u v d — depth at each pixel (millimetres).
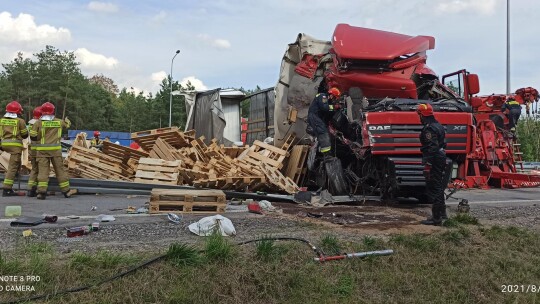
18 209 7090
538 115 29016
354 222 7301
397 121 8875
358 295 4727
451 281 5152
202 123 17891
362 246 5691
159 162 10430
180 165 10516
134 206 8219
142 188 9898
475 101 14719
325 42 12523
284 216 7520
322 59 11820
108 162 11250
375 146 8836
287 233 6184
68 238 5570
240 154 12922
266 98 17047
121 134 42812
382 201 9656
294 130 12531
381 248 5707
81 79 69938
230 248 5008
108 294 4133
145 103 71250
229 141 17312
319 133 9773
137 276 4391
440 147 7277
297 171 11914
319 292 4652
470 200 10492
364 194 9930
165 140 12297
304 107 12266
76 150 11000
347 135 10141
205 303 4258
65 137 22094
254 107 18297
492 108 15430
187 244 5230
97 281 4262
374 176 9602
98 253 4781
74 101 65875
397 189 8836
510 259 5816
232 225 6082
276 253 5105
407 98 10812
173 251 4742
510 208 9188
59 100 66562
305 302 4441
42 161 9109
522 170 15594
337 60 10953
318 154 10508
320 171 10492
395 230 6688
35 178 9484
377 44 10648
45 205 8273
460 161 9664
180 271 4543
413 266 5387
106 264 4504
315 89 11984
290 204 9148
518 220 7980
